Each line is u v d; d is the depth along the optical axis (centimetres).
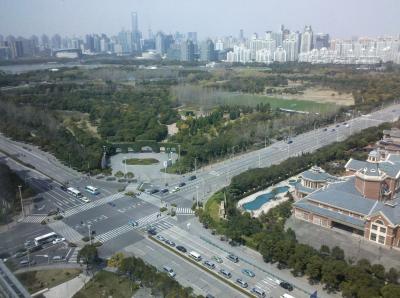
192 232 18350
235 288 14150
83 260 15475
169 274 14875
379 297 12188
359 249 16412
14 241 17612
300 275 14925
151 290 13712
